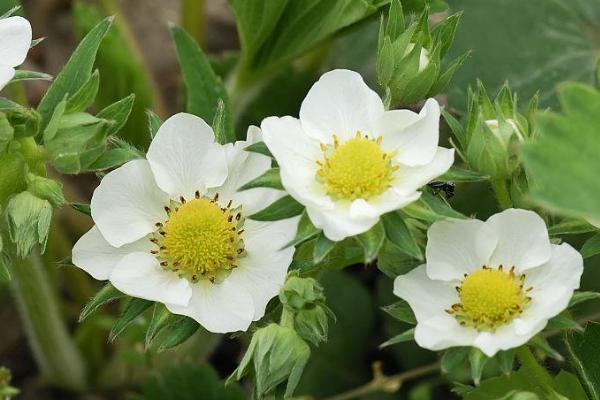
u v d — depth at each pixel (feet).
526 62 1.06
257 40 1.01
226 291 0.79
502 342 0.76
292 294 0.77
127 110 0.81
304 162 0.78
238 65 1.05
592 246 0.80
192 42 0.93
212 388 1.02
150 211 0.80
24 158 0.80
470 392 0.85
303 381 1.07
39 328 1.02
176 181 0.80
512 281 0.78
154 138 0.79
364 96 0.79
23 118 0.80
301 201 0.75
